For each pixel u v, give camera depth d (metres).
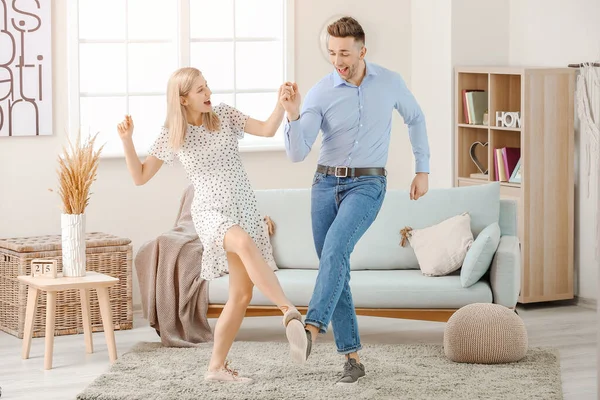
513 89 7.47
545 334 6.29
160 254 6.09
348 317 4.99
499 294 5.79
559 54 7.30
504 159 7.27
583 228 7.16
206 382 5.10
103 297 5.71
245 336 6.31
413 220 6.34
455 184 7.75
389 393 4.89
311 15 7.80
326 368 5.39
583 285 7.20
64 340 6.29
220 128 4.89
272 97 7.83
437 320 5.84
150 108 7.46
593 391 5.02
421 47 7.98
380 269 6.32
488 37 7.73
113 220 7.23
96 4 7.28
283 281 5.91
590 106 6.95
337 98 4.77
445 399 4.79
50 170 7.01
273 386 5.02
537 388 4.97
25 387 5.19
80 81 7.22
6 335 6.46
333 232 4.62
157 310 6.03
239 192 4.89
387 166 8.09
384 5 7.98
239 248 4.70
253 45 7.74
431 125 7.96
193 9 7.58
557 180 7.10
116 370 5.38
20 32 6.85
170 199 7.36
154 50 7.45
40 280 5.68
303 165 7.82
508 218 6.33
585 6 7.05
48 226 7.03
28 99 6.90
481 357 5.45
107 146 7.23
